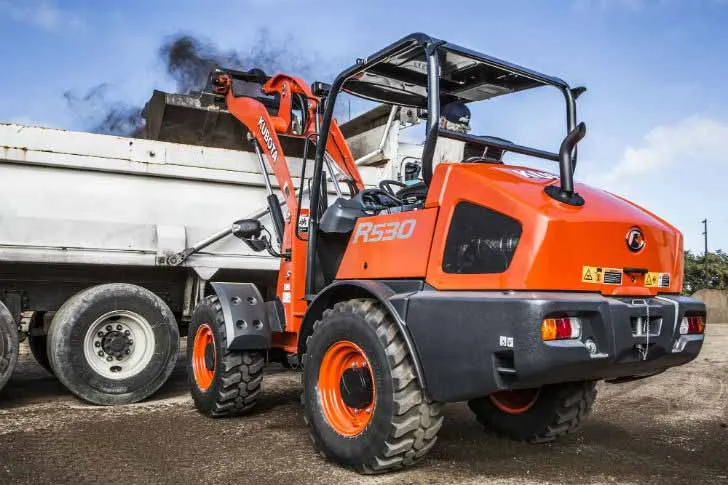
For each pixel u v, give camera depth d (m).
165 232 5.98
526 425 4.34
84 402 5.77
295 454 4.07
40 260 5.57
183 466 3.79
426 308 3.46
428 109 3.63
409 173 5.69
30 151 5.54
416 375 3.48
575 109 4.29
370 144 7.34
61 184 5.71
